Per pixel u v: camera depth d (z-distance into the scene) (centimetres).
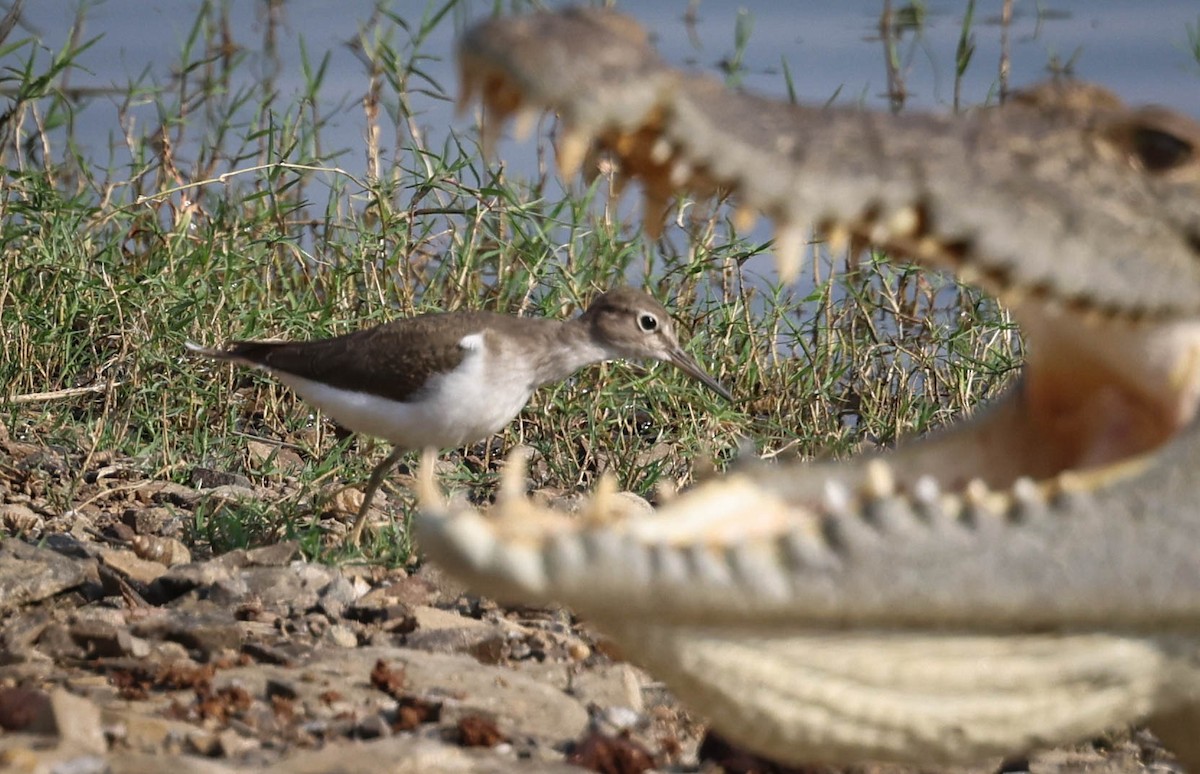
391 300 1719
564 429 1558
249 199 1702
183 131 2073
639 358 1562
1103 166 664
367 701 870
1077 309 654
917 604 608
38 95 1745
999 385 1622
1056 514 620
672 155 649
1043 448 730
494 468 1543
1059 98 715
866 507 609
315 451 1503
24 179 1703
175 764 690
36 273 1602
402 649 962
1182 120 677
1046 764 883
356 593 1102
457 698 885
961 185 644
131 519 1243
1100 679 644
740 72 2100
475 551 579
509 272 1731
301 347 1434
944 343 1645
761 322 1731
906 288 1756
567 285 1678
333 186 1755
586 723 884
